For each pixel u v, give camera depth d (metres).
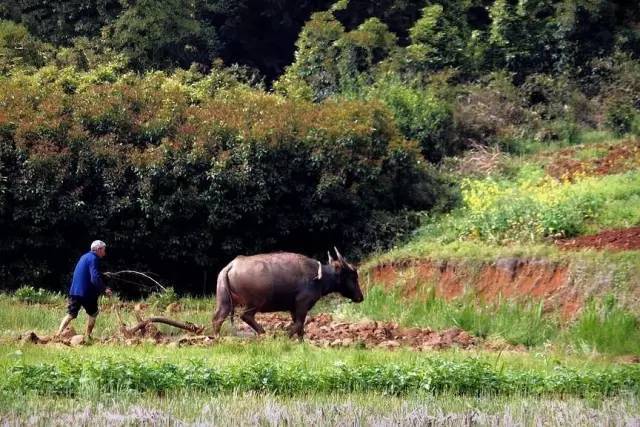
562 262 53.66
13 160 65.12
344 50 90.44
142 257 68.19
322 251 70.88
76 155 65.69
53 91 71.19
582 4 91.31
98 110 67.88
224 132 67.56
